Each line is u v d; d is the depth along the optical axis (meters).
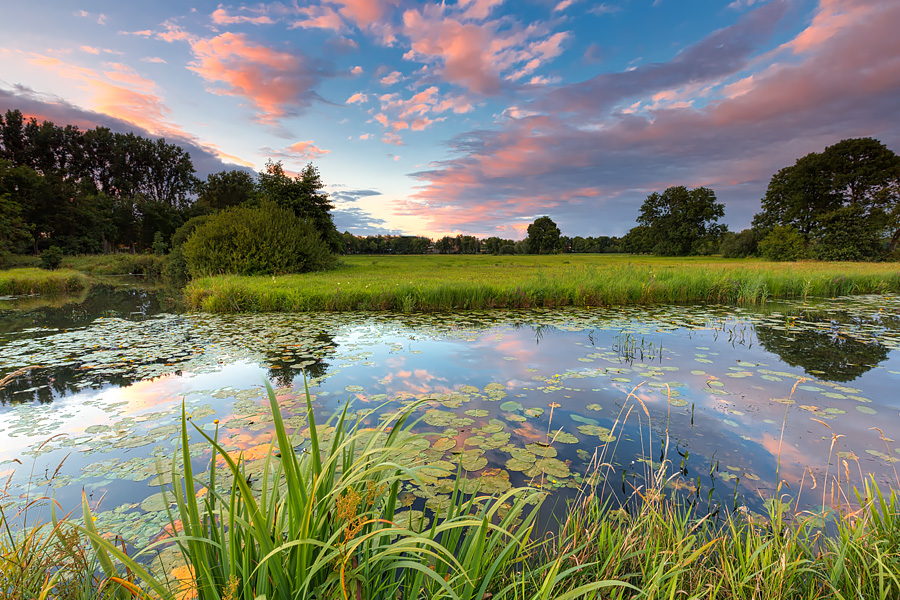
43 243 42.09
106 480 2.70
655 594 1.45
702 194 55.62
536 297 11.16
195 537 1.13
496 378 4.82
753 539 1.85
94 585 1.49
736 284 12.06
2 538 1.98
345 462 1.48
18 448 3.16
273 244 19.33
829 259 34.62
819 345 6.32
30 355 6.01
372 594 1.30
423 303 10.44
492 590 1.49
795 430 3.33
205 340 6.99
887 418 3.54
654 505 2.02
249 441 3.23
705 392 4.27
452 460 2.87
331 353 6.05
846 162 38.50
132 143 63.81
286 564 1.16
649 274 14.18
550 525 2.11
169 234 53.56
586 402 4.04
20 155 55.69
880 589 1.34
